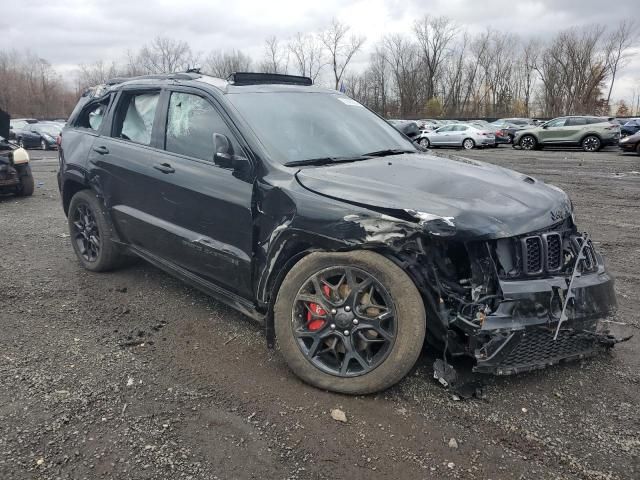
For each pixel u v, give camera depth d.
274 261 3.22
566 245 3.10
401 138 4.42
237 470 2.44
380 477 2.40
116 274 5.16
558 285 2.88
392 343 2.89
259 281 3.34
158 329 3.93
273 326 3.27
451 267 2.94
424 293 2.88
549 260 2.95
